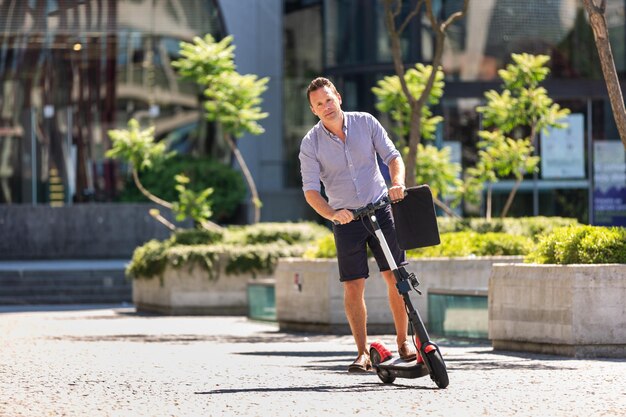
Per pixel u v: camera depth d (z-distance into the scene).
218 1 39.34
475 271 18.36
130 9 39.47
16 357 12.74
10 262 35.22
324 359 12.44
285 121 40.03
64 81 41.00
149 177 37.75
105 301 30.33
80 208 36.28
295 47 39.81
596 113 35.84
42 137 41.12
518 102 26.95
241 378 10.14
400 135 26.91
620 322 12.69
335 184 9.83
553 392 8.91
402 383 9.56
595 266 12.71
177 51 40.34
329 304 18.09
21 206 36.25
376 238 9.75
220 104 26.72
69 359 12.45
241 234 26.30
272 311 21.05
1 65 40.53
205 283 24.84
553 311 12.92
